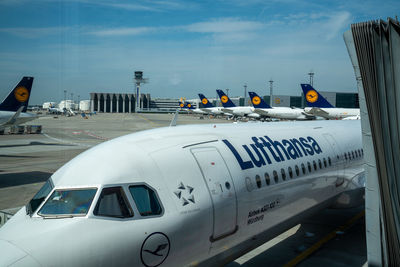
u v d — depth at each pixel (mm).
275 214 8414
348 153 12117
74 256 5035
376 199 6766
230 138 8359
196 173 6789
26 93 36125
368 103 6598
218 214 6711
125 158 6340
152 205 5914
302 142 10516
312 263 9680
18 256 4863
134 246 5453
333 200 11438
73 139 46938
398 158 6887
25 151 34500
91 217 5441
